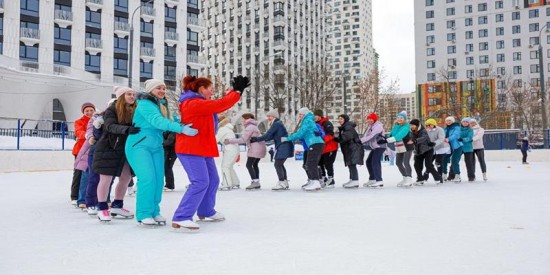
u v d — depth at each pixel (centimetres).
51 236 421
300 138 881
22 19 3750
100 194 508
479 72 7469
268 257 328
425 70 7781
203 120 457
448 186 962
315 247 360
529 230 427
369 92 5172
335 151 970
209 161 494
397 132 945
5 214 573
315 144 870
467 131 1084
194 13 5138
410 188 920
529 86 6862
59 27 3975
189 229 434
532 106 5366
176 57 4859
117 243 386
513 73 7319
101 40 4216
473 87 6981
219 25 7888
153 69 4628
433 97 7644
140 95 463
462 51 7581
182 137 455
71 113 3791
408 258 321
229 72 7638
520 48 7300
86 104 673
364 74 14212
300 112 880
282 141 895
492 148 2738
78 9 4069
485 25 7488
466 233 414
